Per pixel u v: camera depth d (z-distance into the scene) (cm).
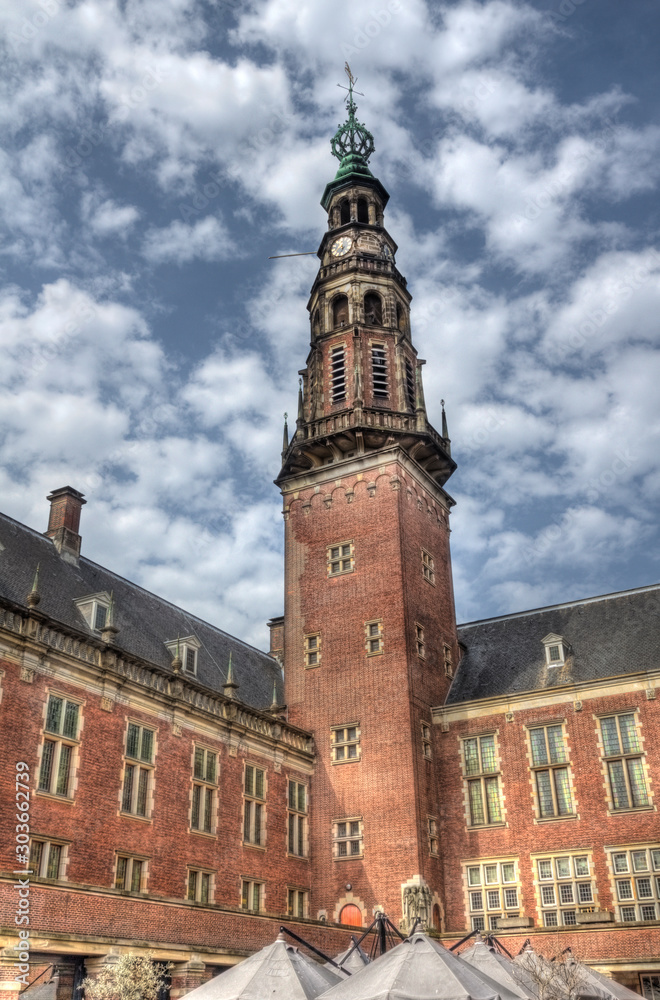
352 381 5119
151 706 3491
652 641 4284
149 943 2692
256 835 3903
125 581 4347
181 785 3525
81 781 3081
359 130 6366
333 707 4456
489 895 4025
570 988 2264
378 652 4431
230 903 3594
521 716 4266
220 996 1973
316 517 4916
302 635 4700
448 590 5009
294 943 3253
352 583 4653
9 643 2962
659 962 3306
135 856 3206
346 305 5609
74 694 3167
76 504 4197
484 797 4212
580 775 4022
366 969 2002
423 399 5141
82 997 2544
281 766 4169
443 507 5250
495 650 4822
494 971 2353
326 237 5819
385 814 4116
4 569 3484
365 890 4016
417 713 4316
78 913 2531
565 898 3859
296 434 5147
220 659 4581
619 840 3831
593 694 4128
